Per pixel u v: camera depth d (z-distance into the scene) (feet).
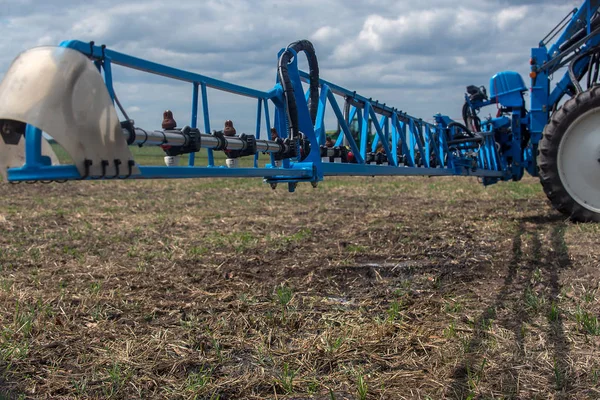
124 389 9.56
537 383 9.29
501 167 28.48
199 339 11.53
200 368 10.30
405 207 32.35
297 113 15.03
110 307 13.62
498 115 29.07
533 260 16.98
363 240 21.49
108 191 47.14
